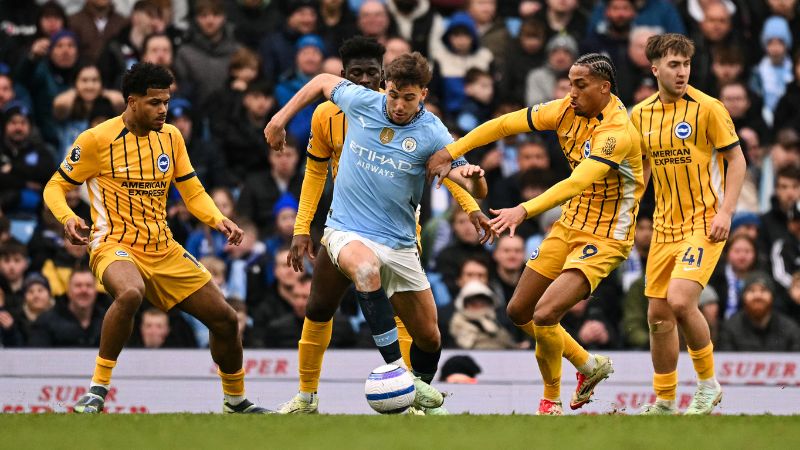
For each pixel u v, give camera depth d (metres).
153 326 36.84
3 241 38.38
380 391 21.98
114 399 34.91
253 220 40.09
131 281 24.28
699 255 25.09
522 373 35.66
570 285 25.17
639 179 25.45
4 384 34.69
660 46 25.36
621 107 24.78
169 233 25.69
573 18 45.69
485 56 44.56
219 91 42.41
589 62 24.48
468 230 39.06
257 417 20.97
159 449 16.94
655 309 25.97
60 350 34.91
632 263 38.50
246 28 44.94
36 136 41.78
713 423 19.98
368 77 25.66
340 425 19.50
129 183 25.19
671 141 25.47
